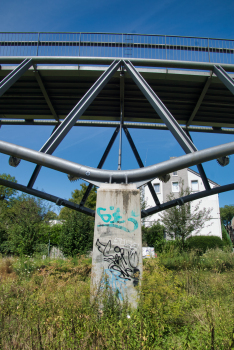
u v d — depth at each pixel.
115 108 13.01
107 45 9.98
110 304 5.27
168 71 10.31
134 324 4.38
